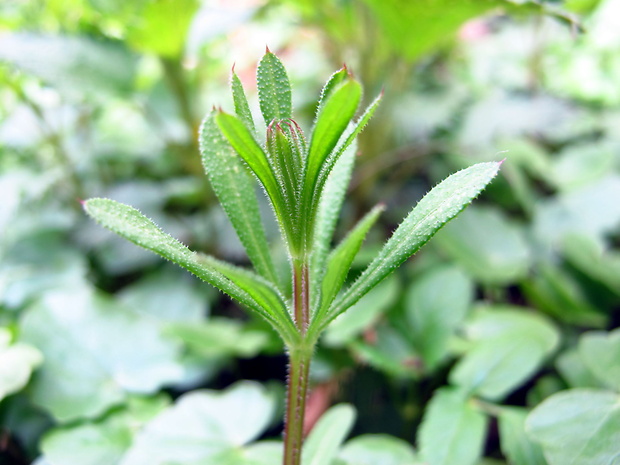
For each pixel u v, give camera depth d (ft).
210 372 0.57
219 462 0.44
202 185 0.76
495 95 0.94
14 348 0.51
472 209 0.75
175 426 0.47
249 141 0.30
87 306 0.57
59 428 0.49
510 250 0.70
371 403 0.58
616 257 0.67
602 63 1.10
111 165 0.87
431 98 0.95
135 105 0.79
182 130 0.87
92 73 0.74
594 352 0.49
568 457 0.40
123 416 0.51
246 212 0.37
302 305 0.35
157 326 0.57
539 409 0.43
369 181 0.80
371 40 0.78
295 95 0.92
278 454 0.44
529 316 0.58
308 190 0.33
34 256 0.70
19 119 0.81
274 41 1.09
